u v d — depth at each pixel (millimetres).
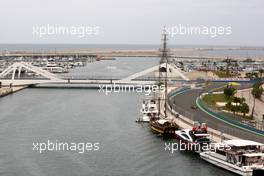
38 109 176750
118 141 122938
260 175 89438
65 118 157000
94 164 101812
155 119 141625
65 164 101688
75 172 96125
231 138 112000
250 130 122688
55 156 107875
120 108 181000
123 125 145250
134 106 186750
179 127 130500
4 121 150000
